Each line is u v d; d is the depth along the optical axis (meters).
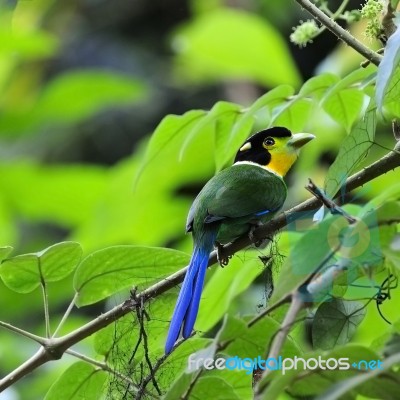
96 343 5.80
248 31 13.02
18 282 5.75
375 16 5.84
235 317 4.46
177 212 13.60
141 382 5.31
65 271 5.75
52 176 14.26
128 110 20.89
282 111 6.38
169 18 22.69
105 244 13.71
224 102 6.54
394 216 4.50
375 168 5.56
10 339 12.44
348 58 11.11
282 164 7.57
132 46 22.09
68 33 21.92
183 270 5.99
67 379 5.70
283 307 5.18
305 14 18.92
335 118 6.82
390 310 6.77
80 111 15.51
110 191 13.19
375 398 4.30
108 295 5.88
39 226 18.98
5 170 14.16
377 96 4.65
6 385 5.59
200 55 13.16
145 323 5.88
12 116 15.50
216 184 6.96
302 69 19.42
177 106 20.81
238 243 6.55
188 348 5.62
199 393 4.95
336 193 5.35
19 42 12.67
